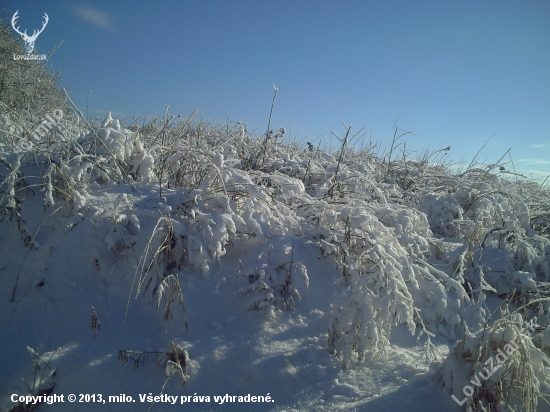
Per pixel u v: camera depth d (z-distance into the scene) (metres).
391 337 3.70
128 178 4.58
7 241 3.73
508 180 7.05
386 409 2.83
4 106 6.80
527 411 2.57
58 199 4.06
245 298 3.75
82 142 4.61
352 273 3.70
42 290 3.51
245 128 7.55
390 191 5.85
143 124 6.84
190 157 4.89
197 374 3.08
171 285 3.64
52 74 11.23
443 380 2.99
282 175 5.11
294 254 4.12
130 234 3.87
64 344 3.21
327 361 3.30
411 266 3.91
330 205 4.56
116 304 3.58
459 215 5.63
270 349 3.33
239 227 4.16
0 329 3.23
